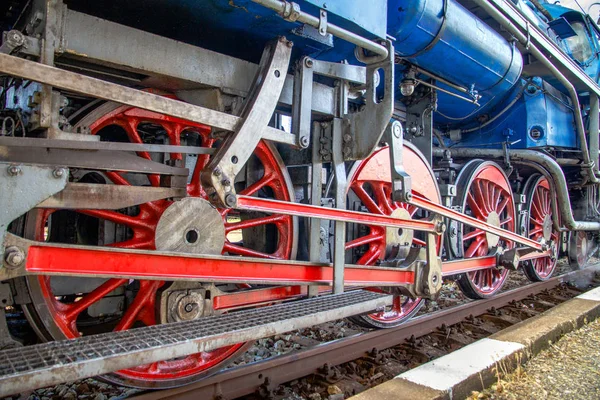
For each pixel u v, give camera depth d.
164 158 2.77
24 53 1.70
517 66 4.57
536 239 6.20
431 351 3.37
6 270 1.59
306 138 2.58
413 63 3.85
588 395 2.53
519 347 2.89
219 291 2.50
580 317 3.79
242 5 2.07
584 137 5.70
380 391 2.18
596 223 6.53
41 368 1.38
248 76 2.49
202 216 2.34
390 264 3.30
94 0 2.05
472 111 5.06
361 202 3.91
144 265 1.97
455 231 4.36
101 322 2.72
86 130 2.14
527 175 6.40
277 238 3.27
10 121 2.09
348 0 2.33
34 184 1.58
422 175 3.94
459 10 3.74
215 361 2.52
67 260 1.76
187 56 2.22
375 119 2.72
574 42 6.77
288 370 2.68
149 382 2.25
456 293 5.41
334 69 2.75
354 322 3.48
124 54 1.99
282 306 2.30
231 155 2.11
